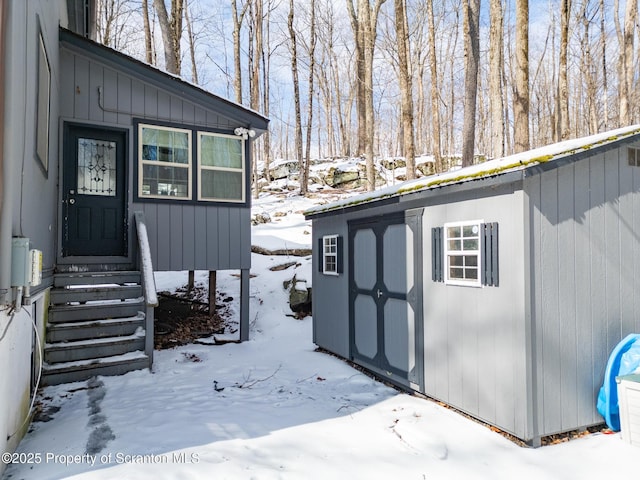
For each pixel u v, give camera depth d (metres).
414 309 4.71
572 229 3.67
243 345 7.16
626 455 3.26
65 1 7.91
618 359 3.70
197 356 6.37
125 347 5.47
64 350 5.09
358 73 20.47
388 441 3.49
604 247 3.84
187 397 4.56
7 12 2.79
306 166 18.64
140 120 6.68
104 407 4.17
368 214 5.65
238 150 7.44
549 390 3.50
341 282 6.38
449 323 4.22
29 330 3.87
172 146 6.91
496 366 3.67
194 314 8.29
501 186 3.65
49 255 5.21
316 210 6.90
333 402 4.53
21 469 2.87
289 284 9.50
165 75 6.68
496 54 10.77
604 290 3.82
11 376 3.03
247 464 2.98
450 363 4.21
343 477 2.87
